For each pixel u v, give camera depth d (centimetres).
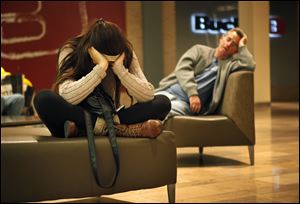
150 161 225
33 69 855
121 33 233
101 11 902
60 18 870
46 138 219
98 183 208
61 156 206
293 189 288
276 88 1380
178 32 1058
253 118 372
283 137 551
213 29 1096
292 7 1368
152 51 942
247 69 381
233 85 370
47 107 217
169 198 239
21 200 202
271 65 1373
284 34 1367
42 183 204
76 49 232
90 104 226
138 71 240
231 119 369
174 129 365
